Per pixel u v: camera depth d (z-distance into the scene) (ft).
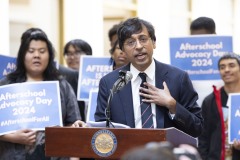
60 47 56.75
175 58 37.14
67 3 57.11
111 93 22.13
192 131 22.79
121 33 23.26
